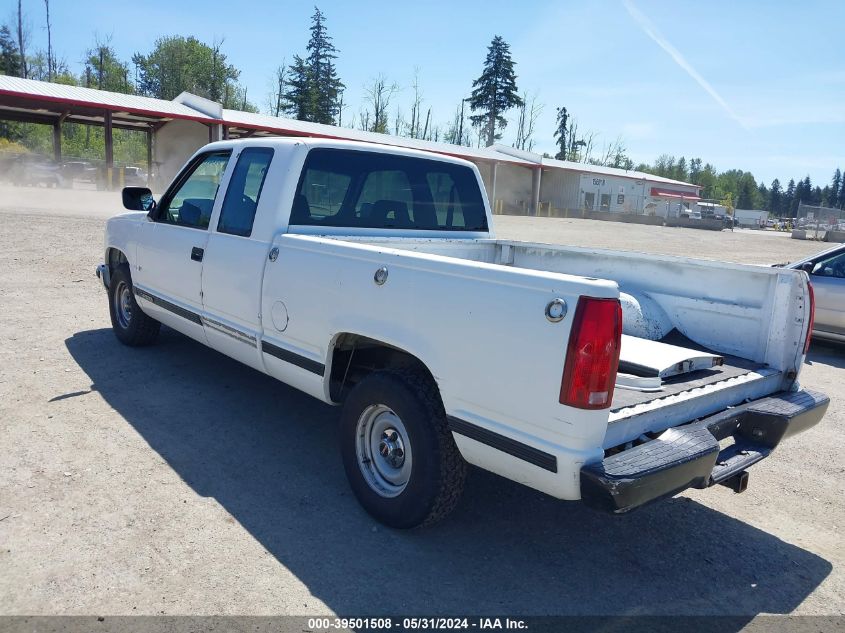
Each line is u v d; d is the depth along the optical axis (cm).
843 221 4588
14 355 590
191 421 468
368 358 389
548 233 2805
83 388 520
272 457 421
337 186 441
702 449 280
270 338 411
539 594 300
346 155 442
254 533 332
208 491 372
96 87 7638
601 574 320
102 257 1121
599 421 257
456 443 304
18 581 282
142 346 633
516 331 270
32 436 425
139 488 369
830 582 325
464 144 8350
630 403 292
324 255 364
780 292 366
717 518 388
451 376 297
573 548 342
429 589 297
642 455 269
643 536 360
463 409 295
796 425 338
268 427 468
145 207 562
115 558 302
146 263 555
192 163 518
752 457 319
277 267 396
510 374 273
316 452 433
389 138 4009
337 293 354
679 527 373
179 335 688
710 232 4406
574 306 253
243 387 544
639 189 5844
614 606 295
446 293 297
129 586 284
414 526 332
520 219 3950
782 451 502
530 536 351
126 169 3406
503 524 361
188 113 3066
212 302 463
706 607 299
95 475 380
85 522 330
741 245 3084
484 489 403
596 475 250
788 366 371
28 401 485
